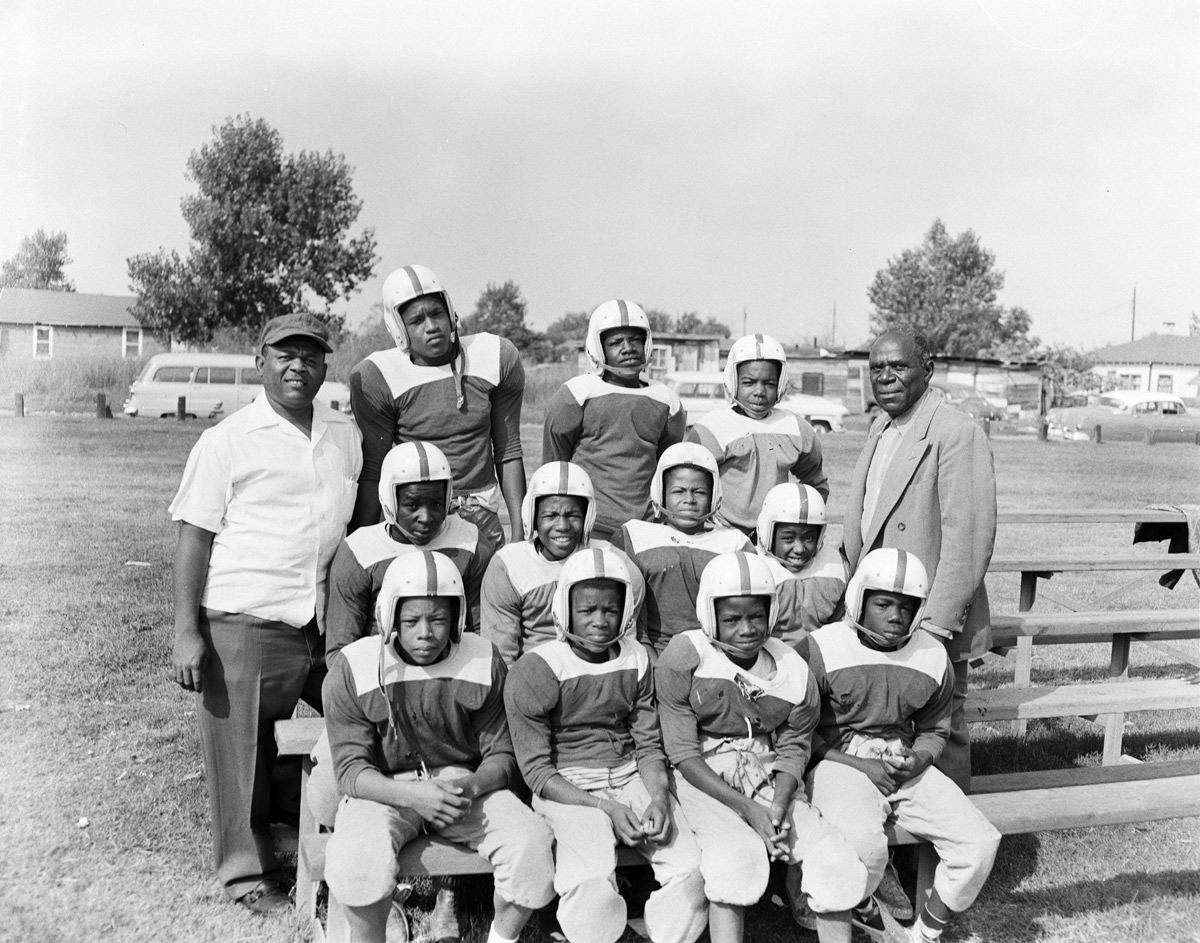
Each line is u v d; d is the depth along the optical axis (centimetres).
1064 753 661
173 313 3550
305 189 3534
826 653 439
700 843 398
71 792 525
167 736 597
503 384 536
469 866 391
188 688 441
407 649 403
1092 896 474
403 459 441
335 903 398
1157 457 2717
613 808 397
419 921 438
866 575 431
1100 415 3762
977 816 416
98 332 3650
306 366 453
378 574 446
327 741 430
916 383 487
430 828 403
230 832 447
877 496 503
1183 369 6281
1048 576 852
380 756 410
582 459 544
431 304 502
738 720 423
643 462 541
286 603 453
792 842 404
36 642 757
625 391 539
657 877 398
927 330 5559
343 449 478
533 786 412
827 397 4134
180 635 442
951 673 446
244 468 448
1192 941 436
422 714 402
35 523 1198
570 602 416
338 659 408
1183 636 756
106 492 1438
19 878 445
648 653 470
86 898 434
